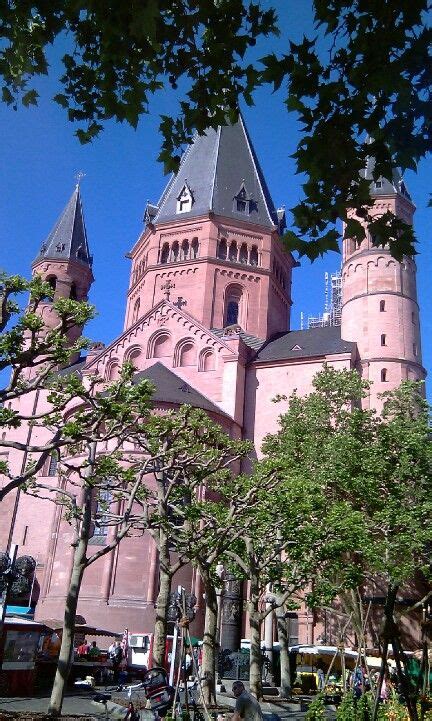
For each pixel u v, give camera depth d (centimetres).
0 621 2312
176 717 1786
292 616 4712
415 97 736
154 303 6681
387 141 754
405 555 3128
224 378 5594
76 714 1984
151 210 7500
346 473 3203
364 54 763
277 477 2695
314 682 3872
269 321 6631
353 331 5722
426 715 1694
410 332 5619
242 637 4812
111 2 856
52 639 3575
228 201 6969
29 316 1653
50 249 7794
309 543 2453
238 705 1425
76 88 1007
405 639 4338
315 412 3866
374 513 3241
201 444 2742
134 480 2517
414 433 3588
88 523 2095
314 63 792
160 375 5491
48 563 4728
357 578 2522
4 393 1666
